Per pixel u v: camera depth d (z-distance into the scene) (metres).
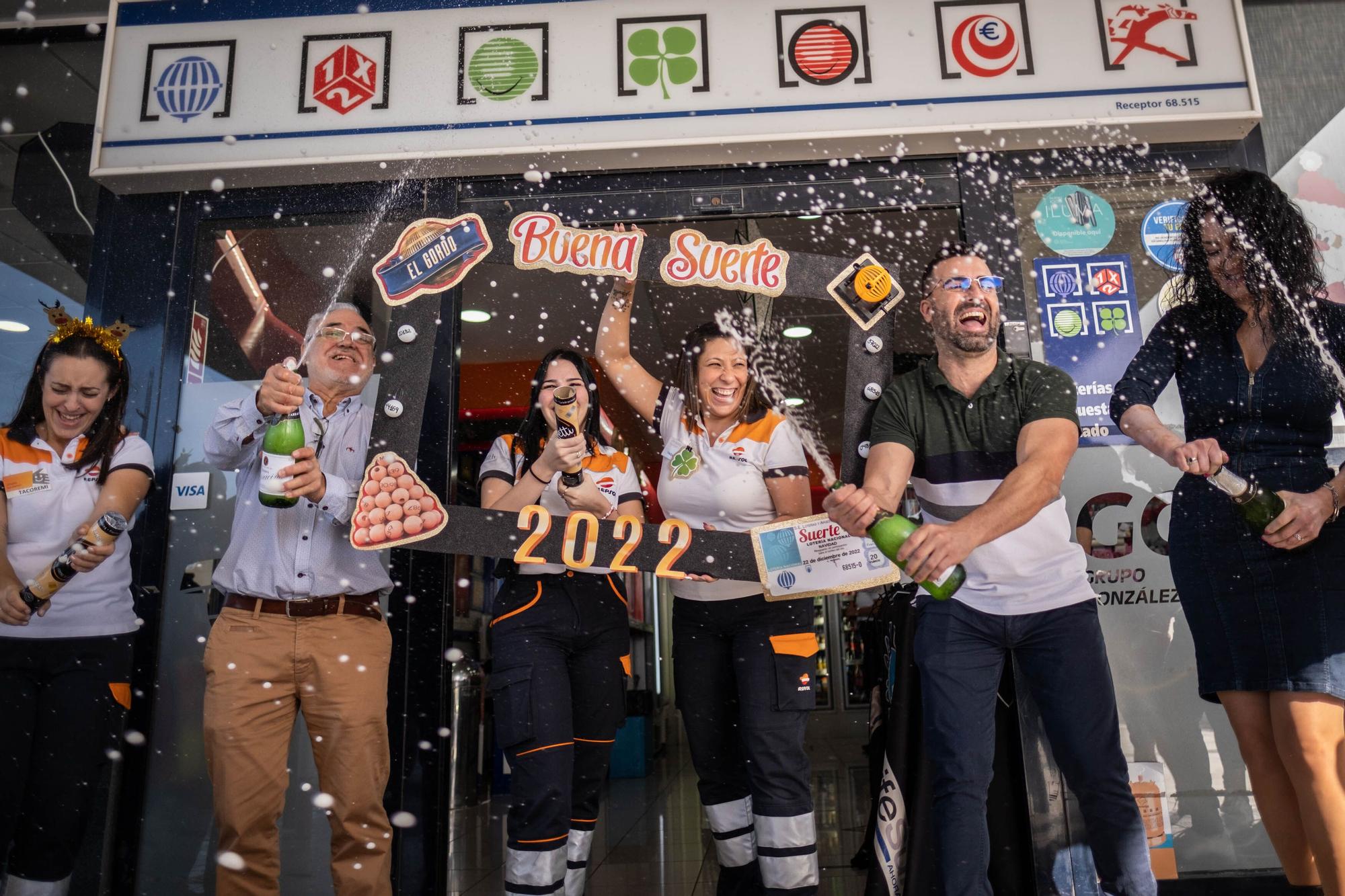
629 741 5.05
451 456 2.48
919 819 2.03
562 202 2.62
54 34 2.85
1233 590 1.79
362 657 1.97
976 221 2.54
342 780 1.91
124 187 2.64
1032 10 2.58
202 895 2.28
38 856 1.97
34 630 2.02
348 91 2.60
